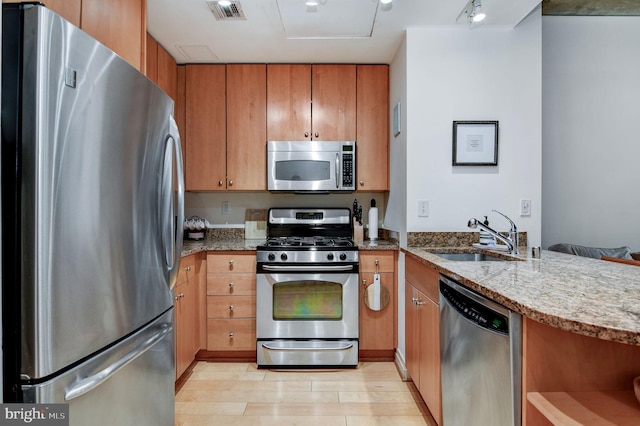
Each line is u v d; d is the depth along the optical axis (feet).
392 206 8.83
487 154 7.43
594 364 3.10
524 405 3.12
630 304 2.95
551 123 8.86
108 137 3.16
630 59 8.82
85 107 2.87
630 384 3.11
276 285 7.88
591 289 3.51
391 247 8.01
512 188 7.47
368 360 8.27
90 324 2.96
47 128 2.52
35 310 2.49
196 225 9.53
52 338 2.57
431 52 7.43
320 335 7.86
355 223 9.20
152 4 6.54
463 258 6.97
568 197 8.92
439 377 5.16
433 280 5.44
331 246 7.90
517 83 7.44
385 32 7.54
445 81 7.46
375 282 7.98
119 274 3.35
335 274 7.80
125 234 3.44
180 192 4.47
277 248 7.85
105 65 3.10
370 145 9.12
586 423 2.66
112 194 3.24
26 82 2.48
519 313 3.09
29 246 2.48
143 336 3.81
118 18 4.35
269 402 6.49
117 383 3.36
